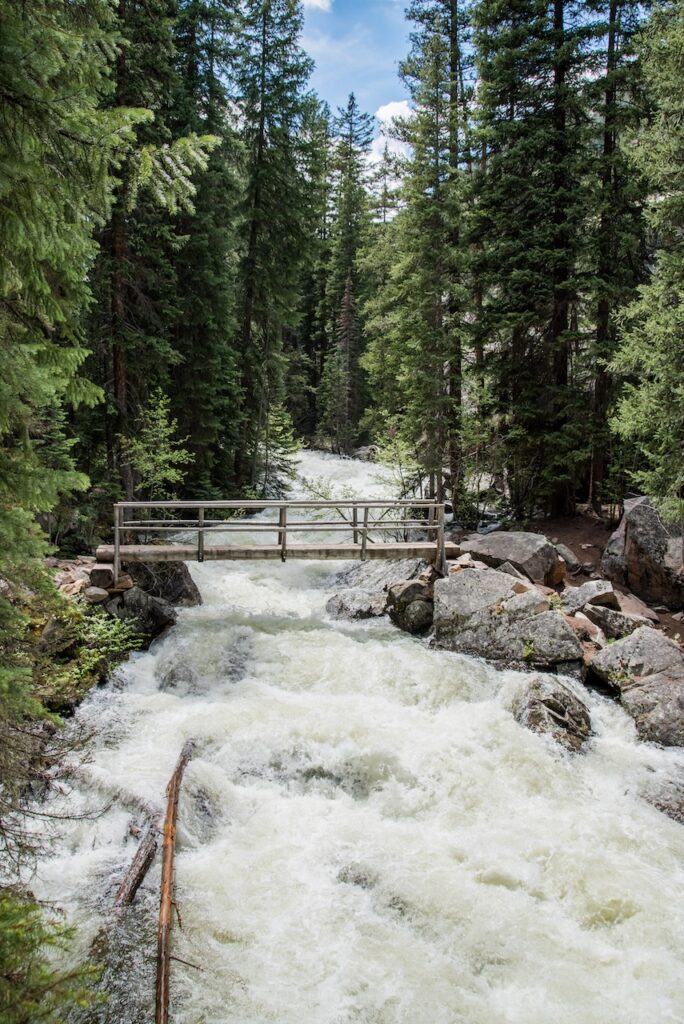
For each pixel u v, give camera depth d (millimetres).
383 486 25109
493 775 7543
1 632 4250
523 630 10305
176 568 12844
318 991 4727
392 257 22016
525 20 17438
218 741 8023
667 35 10961
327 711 8828
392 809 7035
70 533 14492
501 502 18734
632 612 11938
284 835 6574
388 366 25000
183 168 4145
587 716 8734
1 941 3012
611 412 16234
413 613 11602
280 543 11836
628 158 14766
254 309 24203
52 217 3494
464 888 5781
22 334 4148
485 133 16906
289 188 23234
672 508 10891
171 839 5770
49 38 3301
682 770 7895
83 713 8633
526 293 17203
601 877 5965
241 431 24203
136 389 16812
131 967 4820
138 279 16688
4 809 4402
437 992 4754
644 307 11258
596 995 4754
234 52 21844
